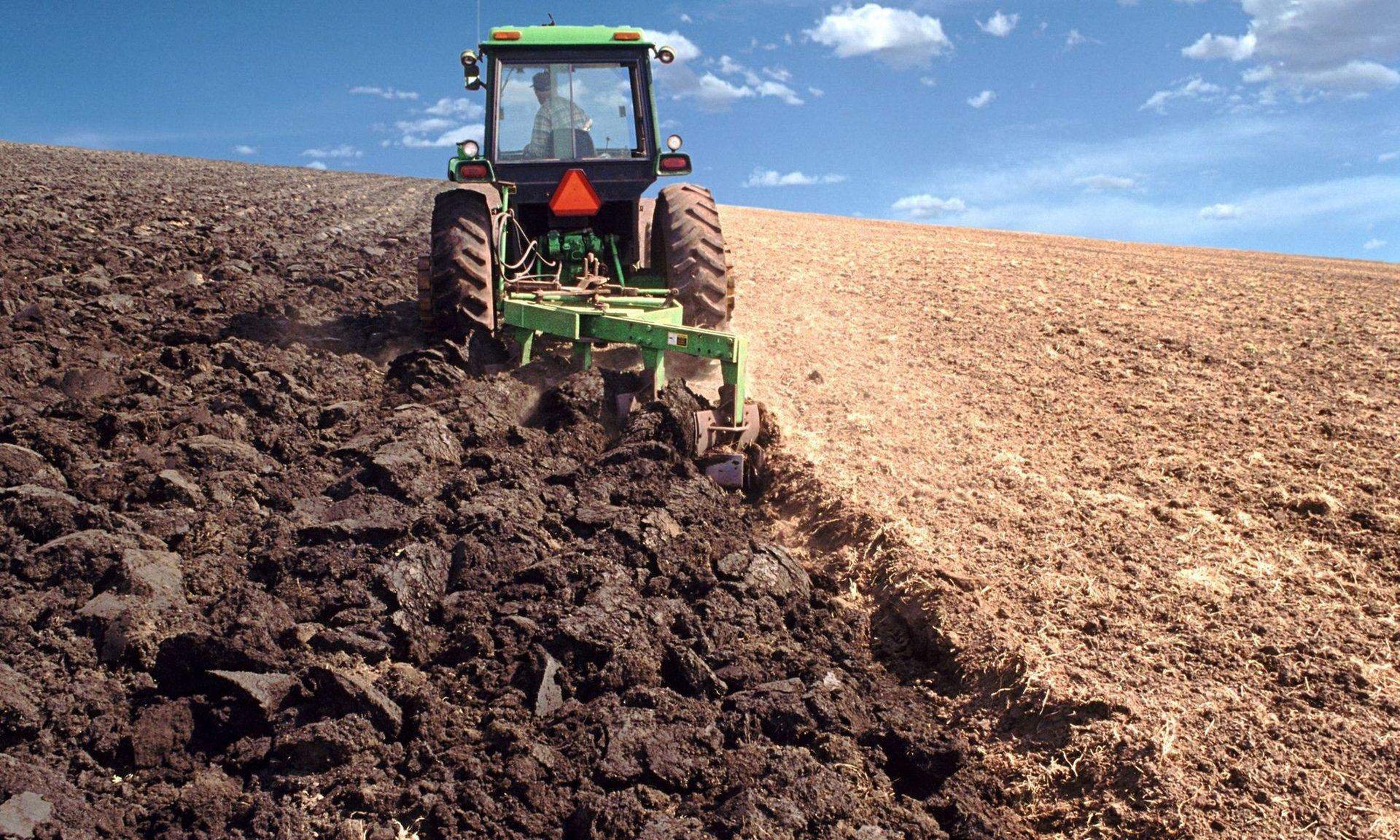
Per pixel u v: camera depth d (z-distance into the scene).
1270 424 6.32
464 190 7.47
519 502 4.71
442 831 2.85
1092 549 4.64
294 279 10.52
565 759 3.16
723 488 5.52
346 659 3.58
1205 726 3.37
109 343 7.12
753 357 8.06
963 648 3.89
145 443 5.26
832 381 7.50
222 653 3.40
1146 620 4.04
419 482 4.87
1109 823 3.08
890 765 3.40
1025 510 5.11
